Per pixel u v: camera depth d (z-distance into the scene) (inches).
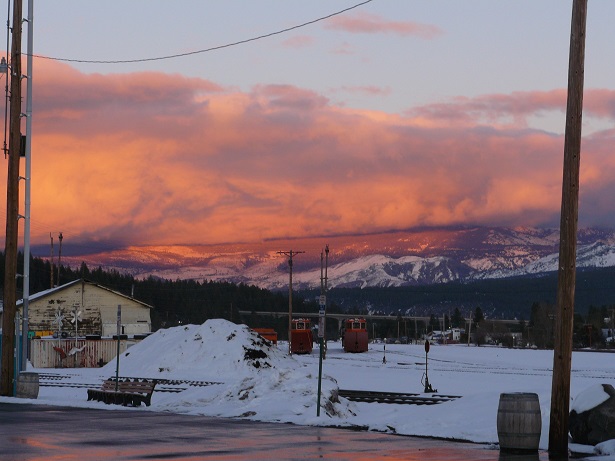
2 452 718.5
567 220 772.0
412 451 751.1
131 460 676.7
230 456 707.4
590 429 813.2
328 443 802.2
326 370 2728.8
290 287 4303.6
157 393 1738.4
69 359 3132.4
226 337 2704.2
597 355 4840.1
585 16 775.7
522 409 756.0
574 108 771.4
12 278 1491.1
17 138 1501.0
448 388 1953.7
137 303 3796.8
